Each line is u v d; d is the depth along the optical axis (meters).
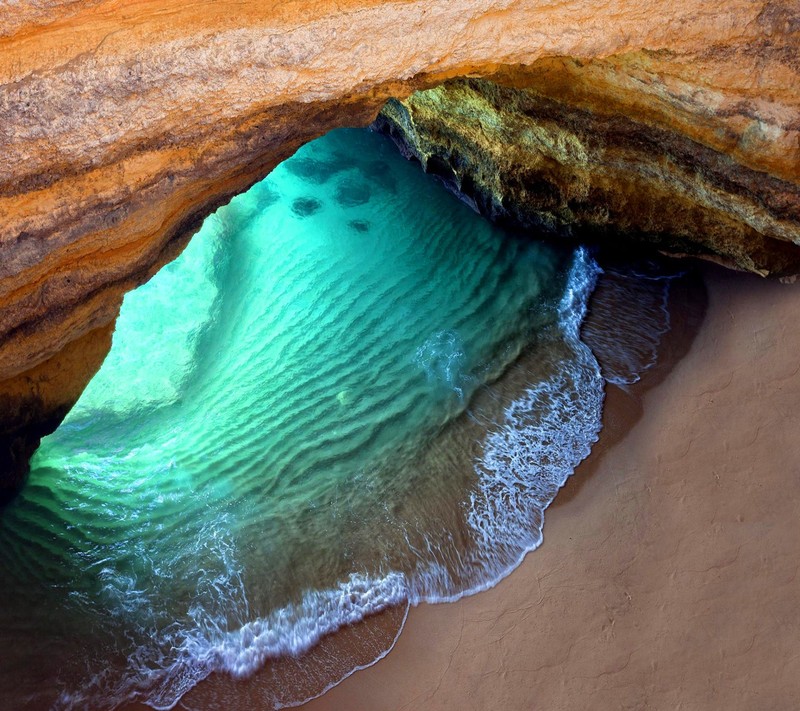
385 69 5.17
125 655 6.36
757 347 7.77
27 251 4.85
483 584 6.76
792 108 6.28
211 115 4.92
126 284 6.08
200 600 6.64
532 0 5.27
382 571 6.82
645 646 6.22
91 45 4.34
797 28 5.91
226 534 7.04
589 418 7.68
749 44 6.02
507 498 7.23
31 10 4.16
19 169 4.46
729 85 6.28
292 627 6.56
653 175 7.77
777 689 5.91
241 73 4.71
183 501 7.25
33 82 4.21
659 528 6.84
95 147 4.60
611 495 7.14
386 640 6.50
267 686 6.29
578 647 6.28
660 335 8.16
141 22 4.46
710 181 7.32
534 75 7.24
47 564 6.81
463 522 7.09
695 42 5.99
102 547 6.94
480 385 7.99
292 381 8.09
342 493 7.29
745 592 6.38
